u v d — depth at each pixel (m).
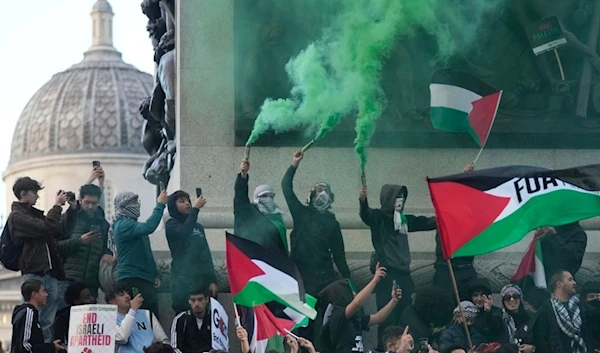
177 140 75.81
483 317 63.62
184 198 67.50
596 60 75.56
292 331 64.50
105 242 69.75
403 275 67.06
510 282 69.81
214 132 74.25
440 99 68.06
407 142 74.44
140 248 66.69
